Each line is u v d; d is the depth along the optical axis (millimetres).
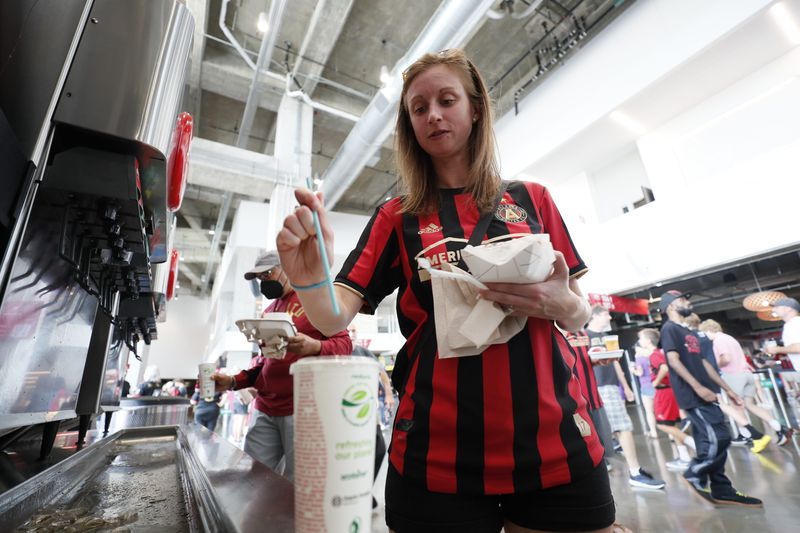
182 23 1040
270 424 1421
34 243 802
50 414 957
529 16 5316
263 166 6043
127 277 1354
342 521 303
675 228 4625
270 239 5883
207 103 7004
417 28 5559
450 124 718
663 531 1953
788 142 3873
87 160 826
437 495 563
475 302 589
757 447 3537
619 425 2859
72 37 841
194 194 9445
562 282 561
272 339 1068
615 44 4512
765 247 3912
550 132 5258
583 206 5781
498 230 688
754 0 3439
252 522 435
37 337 855
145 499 784
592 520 554
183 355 15742
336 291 651
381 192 10008
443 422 585
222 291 10180
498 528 593
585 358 2084
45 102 766
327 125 7332
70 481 918
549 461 562
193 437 1247
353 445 322
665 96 4406
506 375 594
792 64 3867
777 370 4812
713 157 4445
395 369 719
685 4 3914
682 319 2623
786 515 2020
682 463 3225
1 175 616
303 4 5074
